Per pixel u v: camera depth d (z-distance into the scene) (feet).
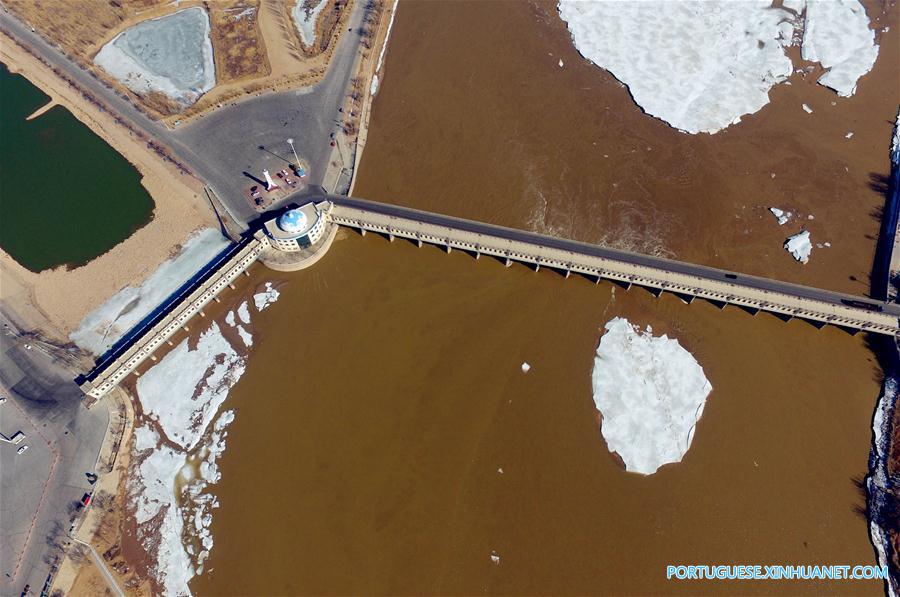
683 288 349.41
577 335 348.59
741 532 289.94
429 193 404.98
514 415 323.16
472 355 341.82
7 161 416.05
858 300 347.77
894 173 407.44
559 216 392.27
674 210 394.93
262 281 371.35
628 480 304.71
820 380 331.36
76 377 329.93
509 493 301.22
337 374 336.70
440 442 315.37
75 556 281.13
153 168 410.93
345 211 382.42
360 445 315.17
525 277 370.12
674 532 290.76
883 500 291.38
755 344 344.90
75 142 424.46
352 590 278.46
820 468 305.12
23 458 306.76
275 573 282.56
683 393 329.11
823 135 431.43
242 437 317.42
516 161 422.41
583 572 281.54
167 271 366.84
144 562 283.38
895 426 309.22
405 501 299.58
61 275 368.07
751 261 368.89
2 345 341.21
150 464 309.01
